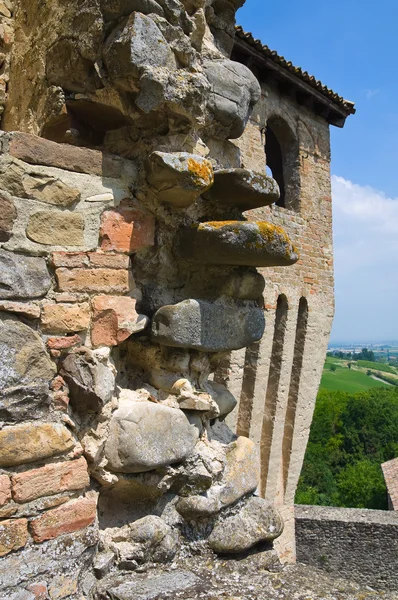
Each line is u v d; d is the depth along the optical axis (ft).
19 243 7.14
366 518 44.57
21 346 6.98
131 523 8.06
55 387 7.35
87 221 7.90
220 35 10.87
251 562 8.50
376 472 90.74
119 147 9.14
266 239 8.40
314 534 44.75
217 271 9.41
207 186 8.36
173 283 9.36
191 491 8.56
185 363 8.91
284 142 36.14
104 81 8.30
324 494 99.66
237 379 29.76
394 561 42.91
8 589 6.42
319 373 37.93
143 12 8.07
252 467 9.71
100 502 8.08
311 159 36.91
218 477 8.98
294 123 35.37
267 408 34.78
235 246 8.45
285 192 36.40
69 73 8.71
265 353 32.35
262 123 32.19
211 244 8.65
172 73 8.25
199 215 9.46
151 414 8.05
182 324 8.39
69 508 7.17
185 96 8.30
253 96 10.53
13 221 7.07
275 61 30.73
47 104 9.19
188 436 8.55
